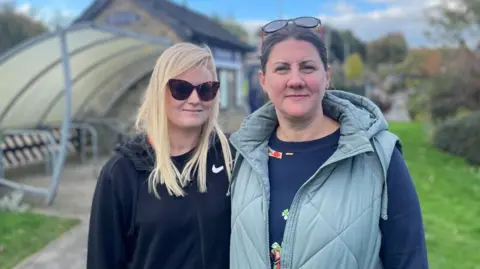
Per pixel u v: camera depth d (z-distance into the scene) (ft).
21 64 24.63
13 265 14.29
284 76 5.71
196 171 6.60
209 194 6.47
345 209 5.36
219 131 6.95
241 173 6.26
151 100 6.56
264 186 5.81
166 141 6.46
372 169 5.53
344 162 5.59
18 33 88.89
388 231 5.42
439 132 37.42
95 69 31.78
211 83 6.68
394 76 103.81
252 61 67.00
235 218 6.03
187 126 6.58
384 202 5.39
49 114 33.32
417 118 58.70
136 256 6.52
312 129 6.00
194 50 6.70
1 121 29.35
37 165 32.01
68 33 23.12
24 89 27.61
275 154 6.09
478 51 39.93
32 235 16.83
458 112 39.86
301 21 5.85
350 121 5.73
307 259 5.36
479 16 39.19
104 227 6.42
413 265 5.26
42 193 21.29
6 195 21.95
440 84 39.99
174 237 6.38
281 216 5.66
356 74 124.36
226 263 6.53
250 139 6.30
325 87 5.94
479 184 25.75
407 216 5.35
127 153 6.51
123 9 44.29
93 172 29.09
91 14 45.27
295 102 5.71
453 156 34.78
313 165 5.78
